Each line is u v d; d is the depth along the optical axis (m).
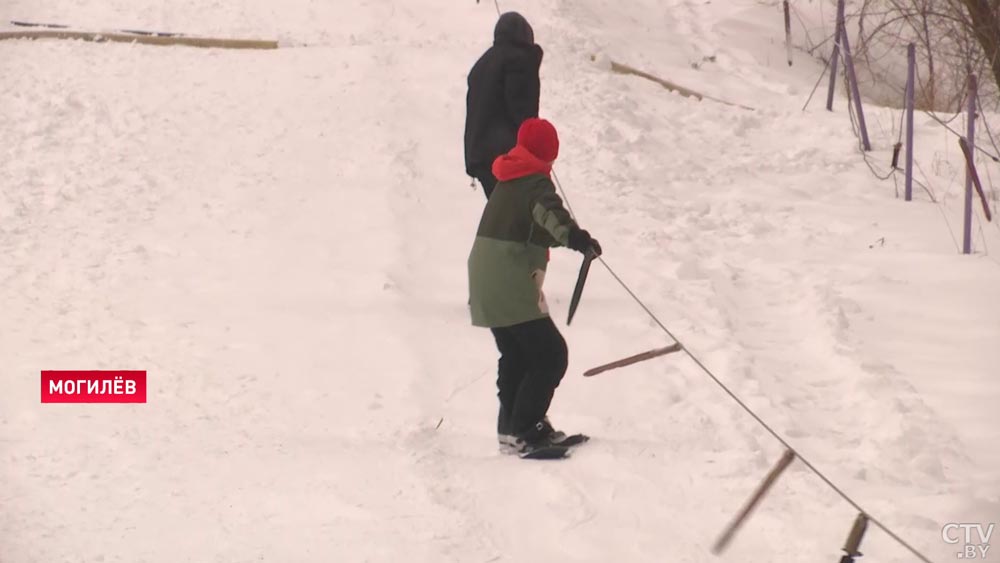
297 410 24.73
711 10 64.00
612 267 33.66
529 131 22.45
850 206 40.12
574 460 22.50
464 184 39.66
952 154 44.62
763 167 43.31
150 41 53.06
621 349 28.20
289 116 45.03
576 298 22.08
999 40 41.53
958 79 53.06
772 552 18.86
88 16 56.25
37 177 38.84
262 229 35.50
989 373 27.70
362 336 28.70
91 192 37.81
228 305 30.38
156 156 40.97
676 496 20.95
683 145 45.38
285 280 32.00
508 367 23.12
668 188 40.81
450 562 18.47
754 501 17.08
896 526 19.72
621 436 23.69
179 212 36.69
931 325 30.72
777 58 59.47
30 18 55.59
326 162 40.88
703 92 51.72
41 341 27.78
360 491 20.88
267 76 49.38
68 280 31.50
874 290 32.94
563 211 21.77
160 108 45.44
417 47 53.09
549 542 19.30
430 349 28.14
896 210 39.72
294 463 22.09
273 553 18.59
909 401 25.64
